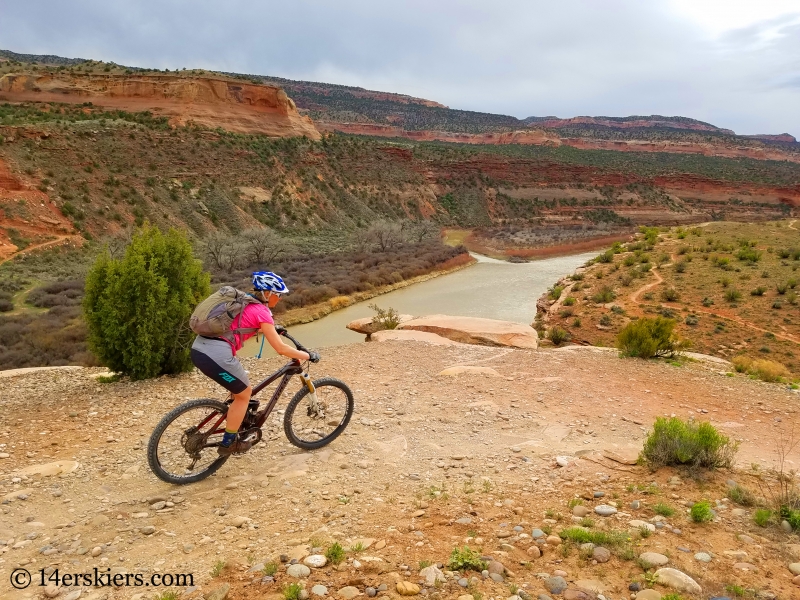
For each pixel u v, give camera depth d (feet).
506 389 24.35
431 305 128.57
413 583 9.27
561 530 11.33
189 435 14.35
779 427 21.54
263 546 11.00
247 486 14.29
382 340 36.09
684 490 13.82
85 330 78.48
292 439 16.63
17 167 163.32
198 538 11.53
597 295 104.83
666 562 9.97
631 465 15.88
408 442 17.94
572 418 20.88
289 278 137.18
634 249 177.37
